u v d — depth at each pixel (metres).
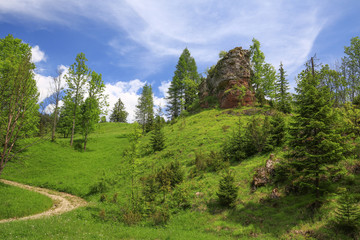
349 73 36.59
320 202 14.87
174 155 33.91
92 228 14.70
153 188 21.23
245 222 15.62
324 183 16.44
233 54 58.53
